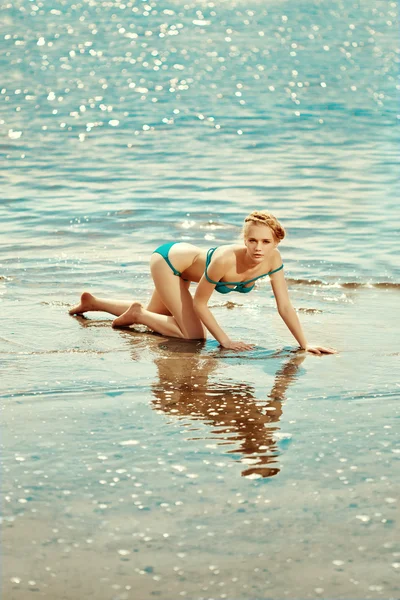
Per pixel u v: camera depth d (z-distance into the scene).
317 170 13.25
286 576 2.79
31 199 10.87
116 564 2.86
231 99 22.98
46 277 7.51
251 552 2.93
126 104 21.89
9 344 5.63
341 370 5.09
